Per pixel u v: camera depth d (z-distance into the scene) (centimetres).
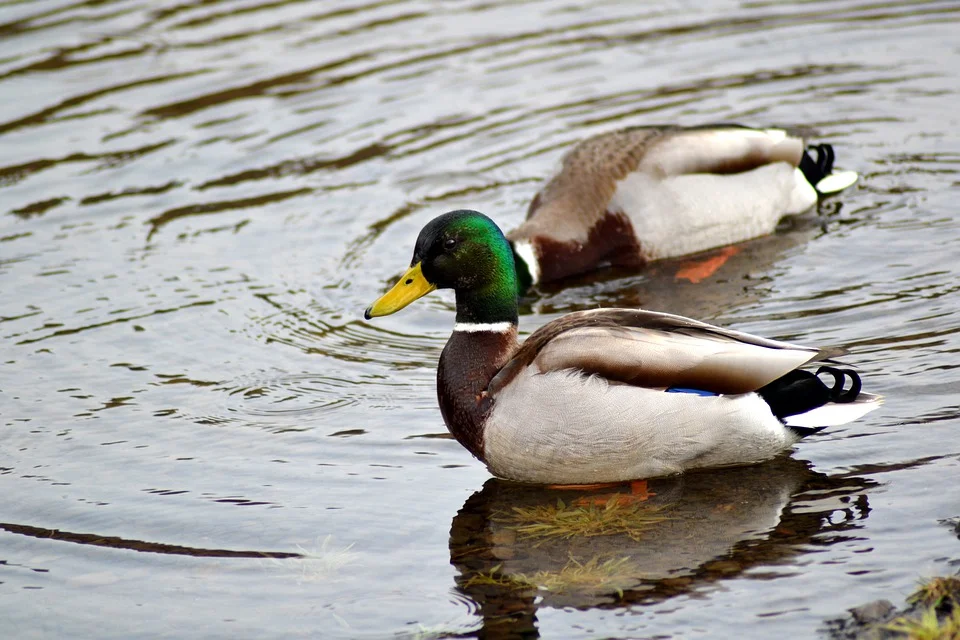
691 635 793
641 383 967
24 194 1667
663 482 1005
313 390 1196
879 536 883
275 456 1075
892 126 1733
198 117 1836
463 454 1065
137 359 1276
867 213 1519
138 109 1861
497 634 814
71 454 1098
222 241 1543
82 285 1445
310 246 1521
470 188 1638
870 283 1335
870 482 962
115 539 963
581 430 965
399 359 1256
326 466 1055
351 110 1844
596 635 802
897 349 1175
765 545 892
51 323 1359
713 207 1486
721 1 2173
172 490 1028
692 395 971
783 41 2006
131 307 1390
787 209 1546
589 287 1428
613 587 855
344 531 954
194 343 1305
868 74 1878
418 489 1011
